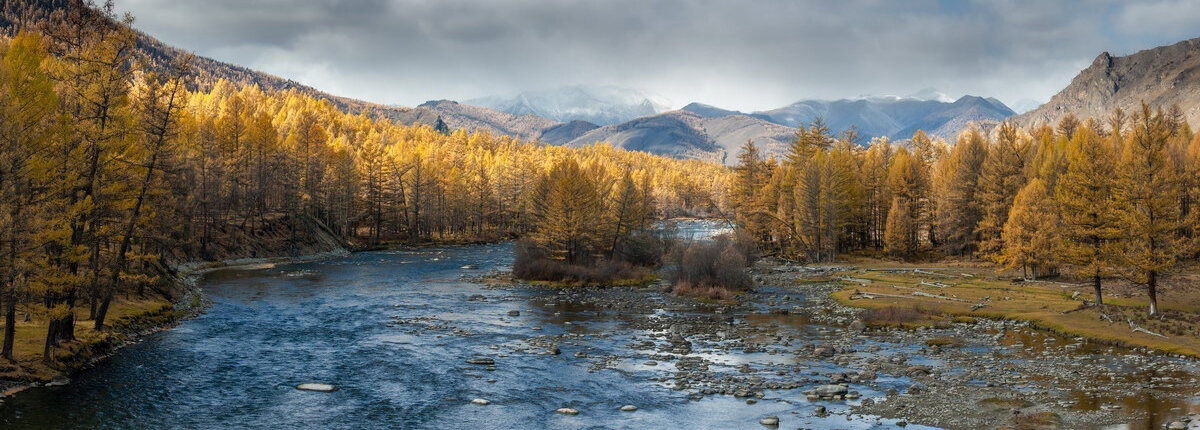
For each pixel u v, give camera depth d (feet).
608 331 145.18
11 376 89.86
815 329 147.43
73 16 104.37
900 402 88.79
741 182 378.32
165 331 135.64
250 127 370.32
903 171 364.38
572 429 79.41
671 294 210.59
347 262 311.27
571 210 253.85
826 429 77.97
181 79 115.03
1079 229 159.74
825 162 341.82
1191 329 128.98
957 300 181.68
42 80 105.50
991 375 102.89
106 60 104.22
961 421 79.92
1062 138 360.69
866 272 261.03
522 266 252.62
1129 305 161.48
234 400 90.27
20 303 93.61
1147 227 143.02
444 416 84.74
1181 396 87.81
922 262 309.42
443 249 403.54
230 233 303.27
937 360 114.73
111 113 102.42
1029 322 148.36
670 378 103.35
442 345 128.57
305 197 358.64
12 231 82.02
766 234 362.53
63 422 78.28
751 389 96.63
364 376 104.27
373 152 418.51
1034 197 235.40
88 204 96.32
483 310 175.01
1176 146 310.45
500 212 510.99
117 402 86.84
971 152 365.61
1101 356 115.24
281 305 177.06
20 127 84.17
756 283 238.48
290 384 98.89
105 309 116.37
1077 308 156.76
